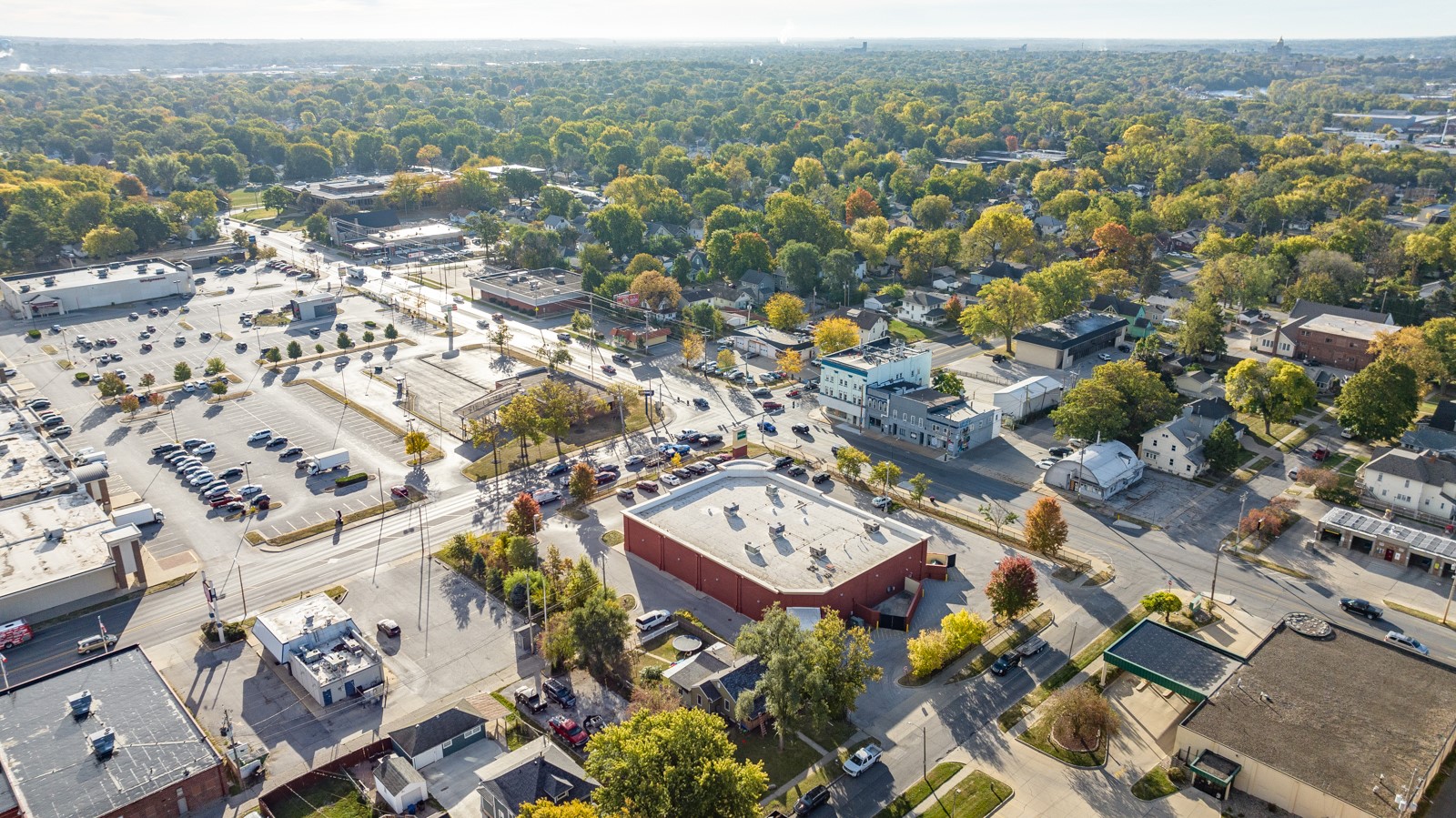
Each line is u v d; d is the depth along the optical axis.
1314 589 126.94
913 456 169.00
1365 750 91.25
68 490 144.88
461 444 173.50
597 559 135.00
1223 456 158.75
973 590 127.50
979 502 151.50
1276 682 102.19
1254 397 177.00
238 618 120.00
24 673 109.19
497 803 84.69
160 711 99.19
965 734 100.31
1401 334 192.00
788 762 96.38
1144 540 139.50
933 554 134.38
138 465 163.12
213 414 185.75
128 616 120.56
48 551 127.44
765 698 99.88
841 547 126.94
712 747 83.12
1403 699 99.19
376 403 192.75
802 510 137.75
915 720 102.69
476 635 117.12
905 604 122.56
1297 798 87.69
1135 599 124.69
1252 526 140.00
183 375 198.12
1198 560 134.25
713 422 183.75
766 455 168.12
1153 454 164.25
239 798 92.06
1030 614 121.19
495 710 102.62
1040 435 179.00
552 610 119.31
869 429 181.12
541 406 166.88
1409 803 83.75
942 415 171.38
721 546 127.44
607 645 107.25
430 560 134.50
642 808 79.56
